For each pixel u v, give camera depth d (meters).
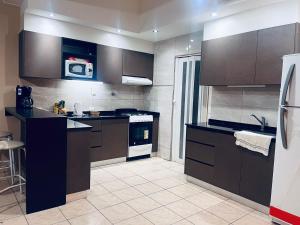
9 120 3.59
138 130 4.48
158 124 4.84
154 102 4.92
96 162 4.02
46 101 3.88
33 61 3.38
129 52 4.48
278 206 2.37
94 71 4.11
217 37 3.36
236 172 2.83
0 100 3.52
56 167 2.56
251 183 2.69
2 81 3.51
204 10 3.11
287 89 2.27
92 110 4.39
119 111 4.80
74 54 3.91
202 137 3.23
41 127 2.43
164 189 3.20
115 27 3.91
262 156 2.58
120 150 4.26
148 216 2.49
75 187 2.75
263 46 2.77
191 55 4.15
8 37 3.51
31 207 2.44
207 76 3.43
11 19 3.51
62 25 3.62
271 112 3.03
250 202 2.76
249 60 2.91
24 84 3.67
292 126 2.25
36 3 3.12
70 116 3.86
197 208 2.70
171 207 2.71
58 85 3.99
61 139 2.57
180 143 4.43
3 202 2.62
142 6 4.11
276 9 2.73
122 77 4.42
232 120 3.47
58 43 3.58
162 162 4.47
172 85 4.50
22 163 3.20
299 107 2.20
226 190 2.97
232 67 3.10
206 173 3.19
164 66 4.66
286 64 2.30
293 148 2.25
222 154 2.98
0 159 3.53
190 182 3.47
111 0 3.82
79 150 2.73
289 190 2.29
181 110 4.39
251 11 2.96
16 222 2.26
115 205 2.70
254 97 3.21
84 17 3.57
